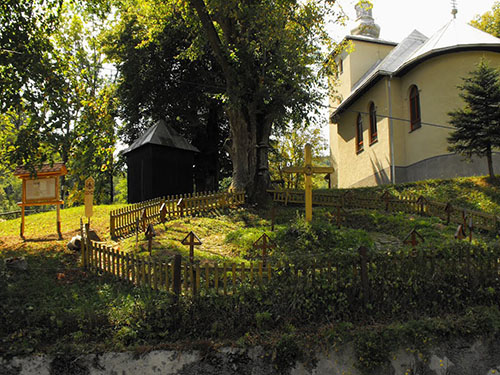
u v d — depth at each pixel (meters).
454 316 8.62
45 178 15.69
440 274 9.13
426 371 7.80
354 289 8.69
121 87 28.39
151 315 8.24
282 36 19.44
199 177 30.28
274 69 20.56
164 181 24.09
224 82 26.72
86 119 14.32
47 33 14.24
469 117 19.30
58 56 14.09
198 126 29.78
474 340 8.18
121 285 9.75
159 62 27.14
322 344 7.80
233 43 19.95
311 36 21.16
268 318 8.16
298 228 13.72
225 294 8.53
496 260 9.45
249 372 7.54
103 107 15.15
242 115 20.78
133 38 26.61
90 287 9.78
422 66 24.27
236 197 19.78
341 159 34.22
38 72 12.80
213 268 8.75
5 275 9.88
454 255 9.29
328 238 13.37
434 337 8.05
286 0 18.34
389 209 18.66
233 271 8.66
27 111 13.01
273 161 38.03
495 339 8.25
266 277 8.80
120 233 15.53
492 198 18.31
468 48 22.58
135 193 25.03
